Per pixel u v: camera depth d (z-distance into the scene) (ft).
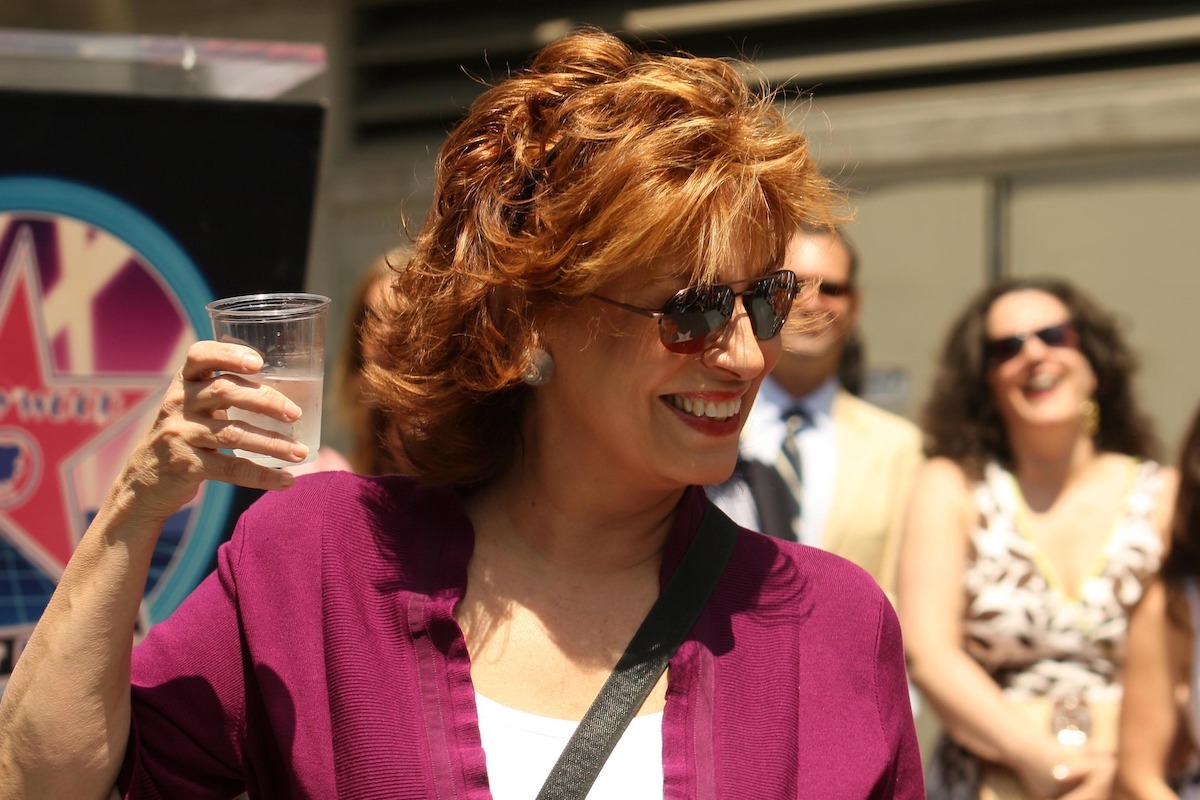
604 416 5.65
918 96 19.35
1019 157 18.53
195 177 7.72
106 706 5.46
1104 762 10.80
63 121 7.52
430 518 6.10
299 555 5.94
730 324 5.49
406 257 6.54
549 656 5.77
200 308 7.74
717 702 5.60
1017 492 12.20
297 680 5.71
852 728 5.69
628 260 5.32
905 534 12.27
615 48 5.89
